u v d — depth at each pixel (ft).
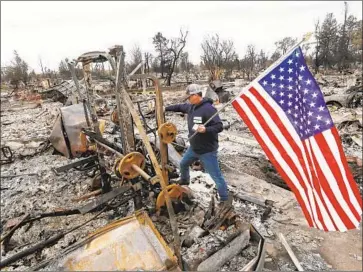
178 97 62.34
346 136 26.84
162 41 128.67
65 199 16.75
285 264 11.28
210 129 11.56
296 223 13.93
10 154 25.30
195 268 9.82
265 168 21.17
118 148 14.53
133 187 11.93
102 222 14.05
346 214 8.83
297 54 9.11
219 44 147.13
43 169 21.81
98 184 17.34
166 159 12.79
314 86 8.95
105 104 49.49
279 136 9.14
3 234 13.17
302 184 8.97
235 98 9.71
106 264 7.33
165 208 13.14
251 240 12.16
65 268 7.36
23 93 97.81
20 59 162.40
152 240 7.96
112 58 11.27
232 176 19.25
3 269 11.09
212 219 12.19
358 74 104.68
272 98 9.26
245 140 28.43
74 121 21.04
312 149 9.02
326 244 12.43
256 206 15.34
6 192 18.21
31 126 42.01
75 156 21.17
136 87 57.47
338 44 134.00
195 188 16.62
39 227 13.94
